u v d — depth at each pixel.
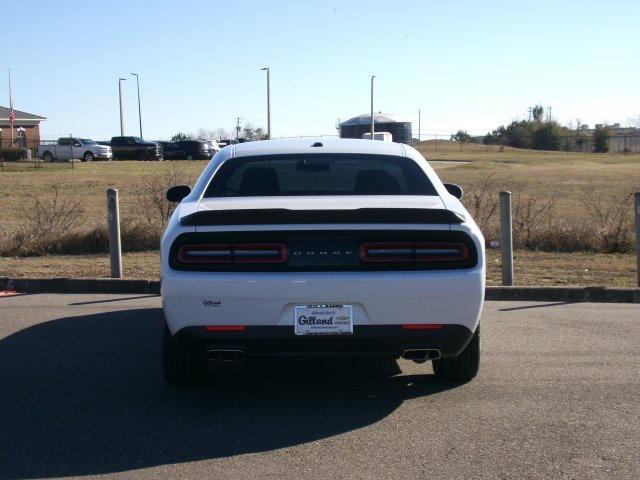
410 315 4.88
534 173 38.28
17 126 64.00
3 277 9.59
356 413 5.16
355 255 4.91
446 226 4.93
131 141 54.06
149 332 7.32
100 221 14.52
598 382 5.79
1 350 6.70
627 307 8.57
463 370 5.67
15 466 4.29
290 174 6.08
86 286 9.43
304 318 4.86
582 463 4.32
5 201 22.02
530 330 7.42
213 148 55.31
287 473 4.19
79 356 6.52
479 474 4.18
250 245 4.89
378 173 6.03
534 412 5.15
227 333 4.90
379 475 4.16
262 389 5.70
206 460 4.37
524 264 10.89
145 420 5.02
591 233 12.14
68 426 4.91
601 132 93.50
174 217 5.30
